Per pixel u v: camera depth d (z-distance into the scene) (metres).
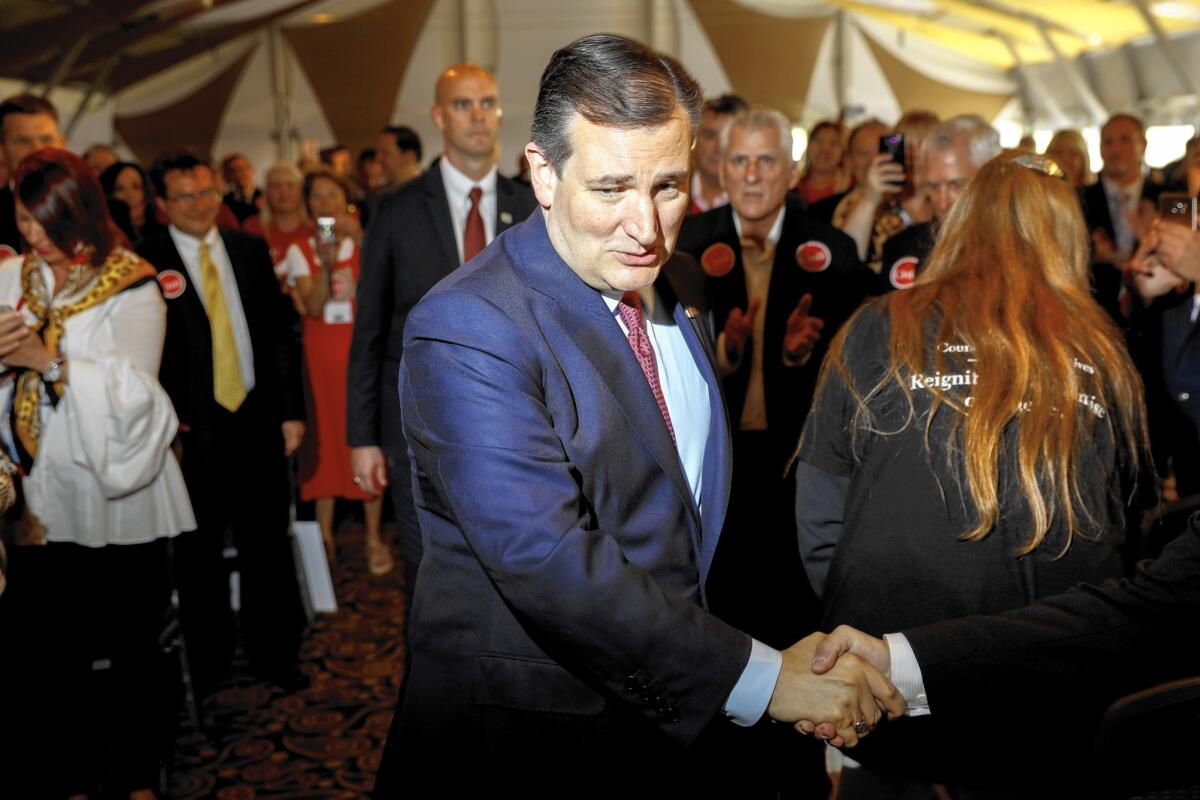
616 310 1.46
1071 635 1.42
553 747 1.39
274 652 3.43
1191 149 3.16
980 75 13.88
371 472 2.92
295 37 12.81
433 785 1.44
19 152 3.52
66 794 2.55
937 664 1.43
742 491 2.80
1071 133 5.32
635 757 1.41
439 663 1.44
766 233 2.91
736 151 2.79
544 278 1.38
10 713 2.54
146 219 4.05
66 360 2.42
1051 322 1.53
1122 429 1.54
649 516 1.40
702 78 13.20
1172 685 1.42
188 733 3.07
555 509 1.26
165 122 12.90
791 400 2.85
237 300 3.42
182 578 3.30
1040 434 1.46
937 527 1.50
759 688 1.34
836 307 2.90
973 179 1.71
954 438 1.50
